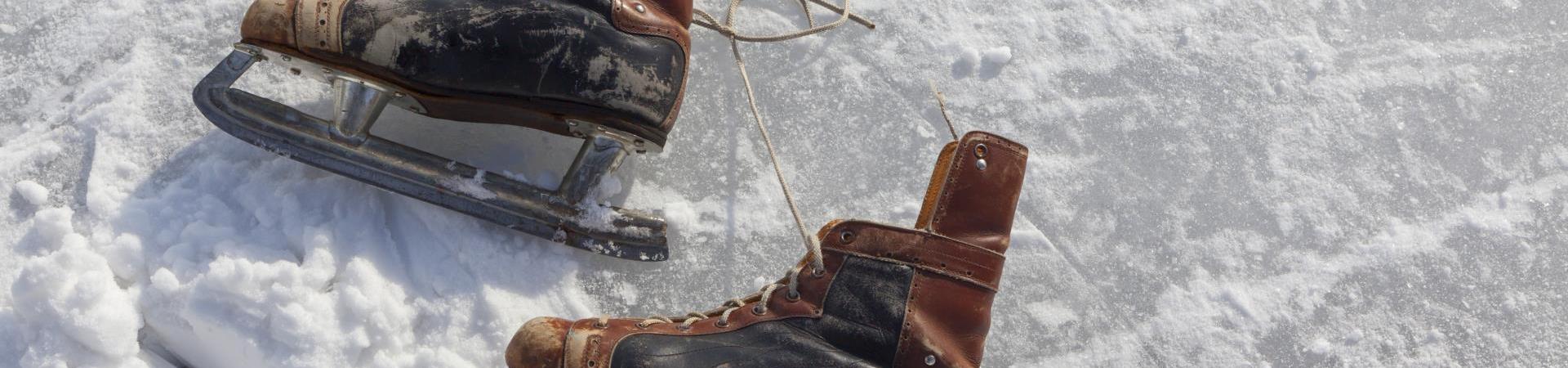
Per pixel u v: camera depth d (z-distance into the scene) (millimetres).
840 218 1411
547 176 1384
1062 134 1549
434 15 1194
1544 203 1552
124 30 1433
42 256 1285
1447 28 1642
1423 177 1562
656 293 1397
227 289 1233
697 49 1523
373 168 1273
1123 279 1481
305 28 1173
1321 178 1553
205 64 1428
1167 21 1629
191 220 1291
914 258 1241
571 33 1221
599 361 1189
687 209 1431
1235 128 1569
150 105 1386
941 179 1345
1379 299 1497
